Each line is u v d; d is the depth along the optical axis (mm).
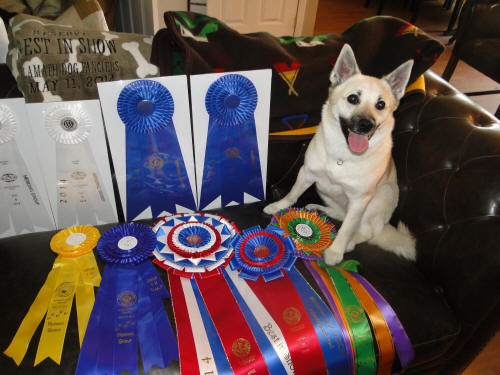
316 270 1204
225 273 1145
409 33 1496
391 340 1080
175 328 981
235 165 1397
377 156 1302
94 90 1356
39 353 895
